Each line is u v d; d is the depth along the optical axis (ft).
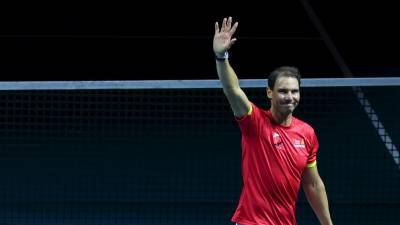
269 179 45.65
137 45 154.40
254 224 45.98
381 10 156.66
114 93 131.44
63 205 82.38
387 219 79.51
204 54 154.20
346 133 111.14
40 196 85.40
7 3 153.38
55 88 66.74
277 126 46.06
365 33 156.15
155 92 132.36
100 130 112.16
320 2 161.38
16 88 66.69
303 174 48.65
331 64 151.74
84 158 100.17
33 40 153.79
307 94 127.44
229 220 78.84
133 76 149.48
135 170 95.91
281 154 45.65
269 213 45.93
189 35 156.46
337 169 95.66
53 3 154.40
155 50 154.51
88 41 154.71
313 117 118.73
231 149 105.50
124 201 84.23
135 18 156.15
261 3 158.20
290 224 46.75
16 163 97.81
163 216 79.56
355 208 82.53
